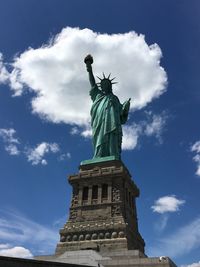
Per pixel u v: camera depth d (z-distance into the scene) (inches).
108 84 4985.2
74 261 2598.4
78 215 3991.1
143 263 2711.6
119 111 4884.4
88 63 5068.9
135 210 4466.0
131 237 3868.1
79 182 4252.0
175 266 2861.7
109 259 2859.3
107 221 3809.1
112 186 4087.1
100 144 4554.6
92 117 4837.6
